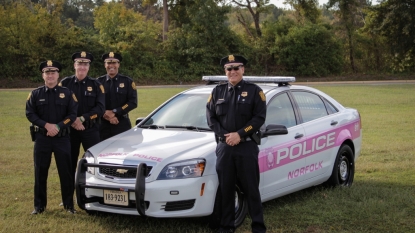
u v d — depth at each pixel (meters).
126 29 43.81
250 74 47.69
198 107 6.39
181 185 5.05
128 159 5.25
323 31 48.72
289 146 6.11
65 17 73.00
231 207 5.16
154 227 5.52
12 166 8.88
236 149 5.00
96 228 5.44
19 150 10.55
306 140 6.41
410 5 46.09
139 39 44.09
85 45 41.12
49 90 5.97
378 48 50.97
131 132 6.25
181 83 42.81
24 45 39.38
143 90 31.70
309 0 51.25
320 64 48.91
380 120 15.83
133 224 5.64
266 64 48.38
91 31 45.28
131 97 7.19
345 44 50.97
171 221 5.70
